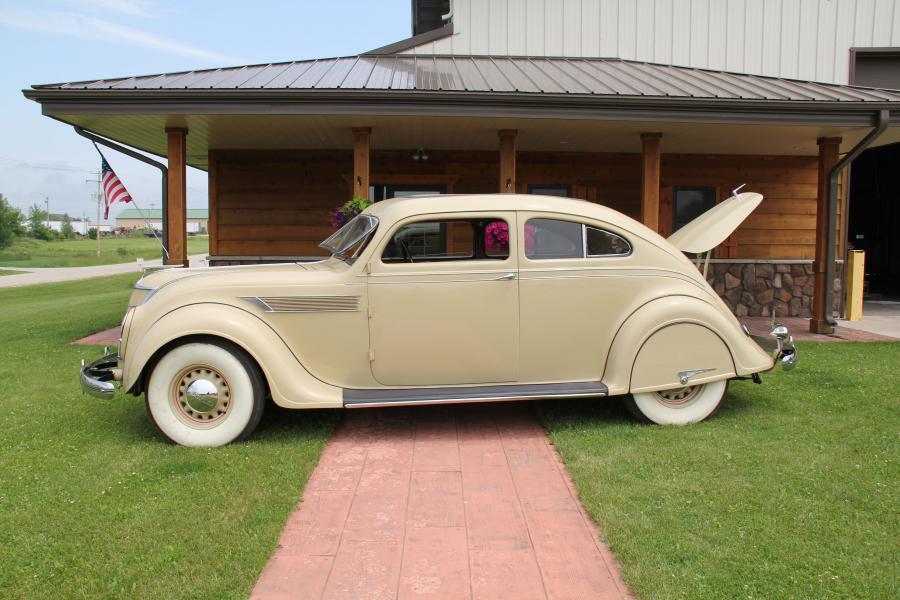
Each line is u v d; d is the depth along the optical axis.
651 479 3.71
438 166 10.30
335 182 10.20
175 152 7.88
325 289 4.34
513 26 10.73
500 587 2.75
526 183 10.43
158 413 4.24
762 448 4.18
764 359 4.80
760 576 2.74
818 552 2.93
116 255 41.84
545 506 3.49
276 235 10.20
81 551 2.94
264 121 7.55
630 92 7.44
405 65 9.31
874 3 10.98
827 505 3.37
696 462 3.95
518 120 7.41
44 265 33.12
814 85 8.79
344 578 2.82
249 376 4.26
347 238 4.85
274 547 3.04
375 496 3.62
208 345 4.22
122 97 6.88
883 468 3.83
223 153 10.11
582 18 10.78
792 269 10.89
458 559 2.97
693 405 4.77
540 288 4.52
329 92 6.90
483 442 4.47
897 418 4.77
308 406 4.25
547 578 2.82
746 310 10.88
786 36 10.96
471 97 7.02
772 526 3.16
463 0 10.67
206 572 2.80
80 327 9.38
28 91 6.77
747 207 5.18
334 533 3.21
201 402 4.24
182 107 6.95
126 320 4.34
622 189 10.56
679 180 10.66
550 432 4.57
